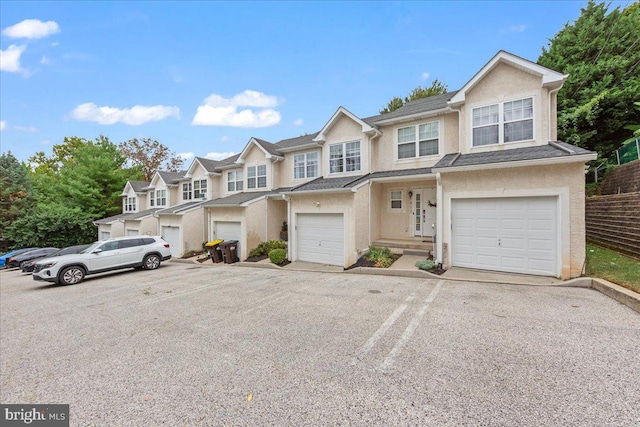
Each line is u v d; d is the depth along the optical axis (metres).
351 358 3.96
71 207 27.47
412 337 4.52
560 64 16.42
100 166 28.55
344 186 11.33
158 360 4.29
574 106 15.35
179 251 18.27
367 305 6.28
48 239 26.00
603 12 16.44
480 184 8.59
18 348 5.13
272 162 16.97
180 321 6.01
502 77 9.91
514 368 3.50
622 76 14.73
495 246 8.52
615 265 7.43
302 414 2.86
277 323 5.51
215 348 4.58
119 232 24.59
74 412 3.14
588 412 2.68
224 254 14.42
